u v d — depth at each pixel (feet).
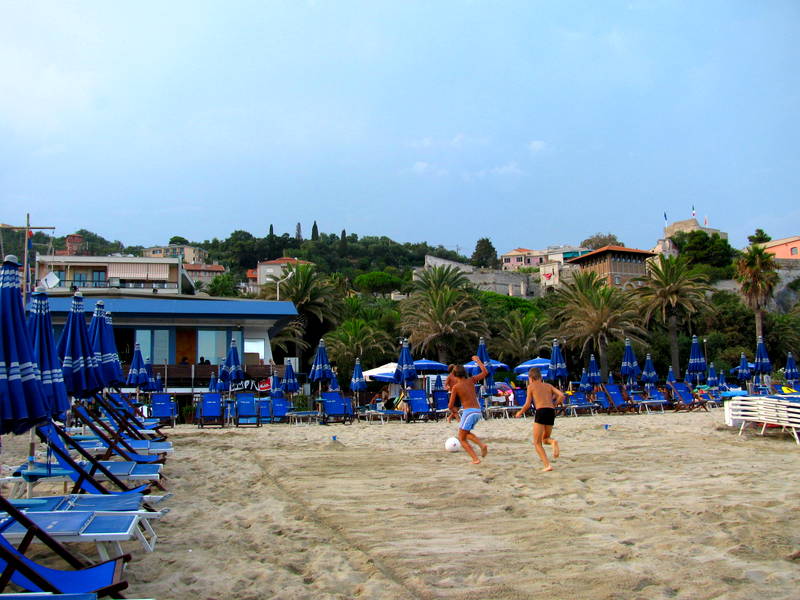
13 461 36.86
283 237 489.67
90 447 31.65
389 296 353.92
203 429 64.69
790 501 23.47
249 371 108.37
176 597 14.92
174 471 33.83
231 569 17.03
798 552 17.02
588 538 19.06
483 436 51.47
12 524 14.75
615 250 309.83
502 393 87.04
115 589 12.43
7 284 16.24
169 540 20.03
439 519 21.90
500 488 27.17
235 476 32.01
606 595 14.33
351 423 71.51
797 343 193.36
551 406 32.96
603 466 33.04
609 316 149.89
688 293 150.92
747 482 27.55
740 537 18.67
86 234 493.36
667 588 14.75
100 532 14.82
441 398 75.82
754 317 193.67
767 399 47.91
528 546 18.38
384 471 32.37
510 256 497.46
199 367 103.96
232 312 112.47
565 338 158.81
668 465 33.17
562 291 172.76
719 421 64.80
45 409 16.62
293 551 18.65
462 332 157.28
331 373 80.07
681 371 185.98
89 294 119.96
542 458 32.32
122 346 113.09
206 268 387.75
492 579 15.58
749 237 347.77
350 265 469.16
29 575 12.39
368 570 16.65
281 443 46.85
